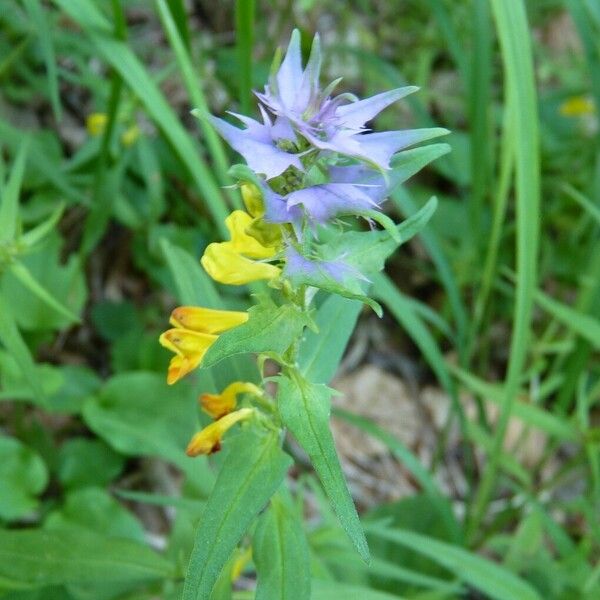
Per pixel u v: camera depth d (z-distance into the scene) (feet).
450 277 1.23
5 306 0.75
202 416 0.68
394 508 1.18
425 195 1.54
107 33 0.95
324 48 1.66
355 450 1.40
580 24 1.22
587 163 1.54
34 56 1.30
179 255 0.72
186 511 0.86
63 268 1.15
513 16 0.89
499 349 1.54
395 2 1.73
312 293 0.57
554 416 1.05
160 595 0.88
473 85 1.14
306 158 0.52
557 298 1.54
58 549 0.73
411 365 1.54
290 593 0.61
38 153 1.11
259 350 0.51
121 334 1.30
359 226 1.39
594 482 1.05
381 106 0.52
